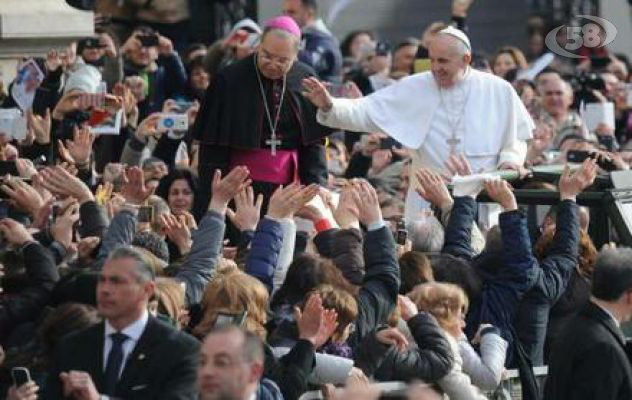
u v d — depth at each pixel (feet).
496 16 238.27
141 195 90.43
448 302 88.53
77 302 82.23
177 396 75.56
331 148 141.08
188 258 88.38
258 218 97.60
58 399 76.59
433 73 118.01
